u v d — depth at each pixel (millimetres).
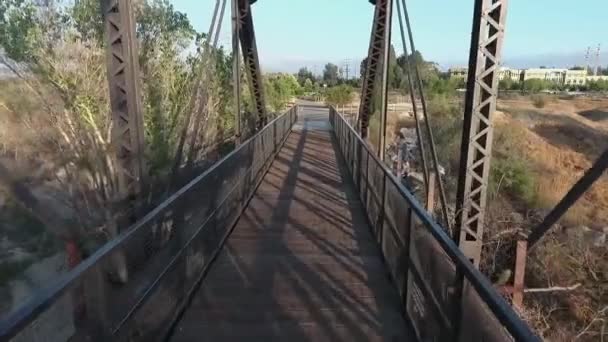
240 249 5145
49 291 1695
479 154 3701
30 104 9938
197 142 13391
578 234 11625
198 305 3754
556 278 9477
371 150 6453
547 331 8117
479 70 3568
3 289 7402
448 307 2387
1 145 9938
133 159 4234
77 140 9945
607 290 9234
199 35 13828
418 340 3111
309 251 5102
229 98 16922
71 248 8477
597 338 8086
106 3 4047
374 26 11172
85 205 9656
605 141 28094
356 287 4145
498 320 1582
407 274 3469
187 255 3738
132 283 2539
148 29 11805
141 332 2697
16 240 8547
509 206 14648
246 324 3453
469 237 3809
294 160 12109
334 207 7172
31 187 9656
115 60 4133
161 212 3029
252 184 7840
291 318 3561
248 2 11680
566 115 37125
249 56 13281
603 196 16875
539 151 23547
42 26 9703
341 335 3318
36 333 1676
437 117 25812
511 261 5305
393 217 4215
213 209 4754
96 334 2074
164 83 12109
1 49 9352
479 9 3508
